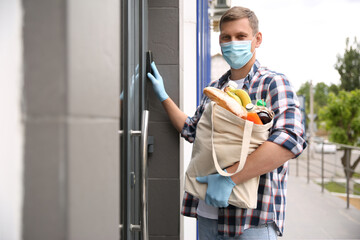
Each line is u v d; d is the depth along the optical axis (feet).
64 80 1.35
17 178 1.36
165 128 7.13
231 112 5.55
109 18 2.02
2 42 1.39
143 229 4.87
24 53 1.38
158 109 7.09
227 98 5.58
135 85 5.62
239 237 6.00
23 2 1.38
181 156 7.50
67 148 1.34
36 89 1.36
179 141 7.11
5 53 1.38
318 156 81.97
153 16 7.15
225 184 5.65
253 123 5.46
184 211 6.92
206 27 15.81
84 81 1.54
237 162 5.68
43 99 1.36
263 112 5.69
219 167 5.52
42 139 1.35
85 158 1.56
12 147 1.37
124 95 4.58
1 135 1.38
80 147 1.49
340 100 53.57
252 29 6.56
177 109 6.92
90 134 1.64
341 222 19.77
